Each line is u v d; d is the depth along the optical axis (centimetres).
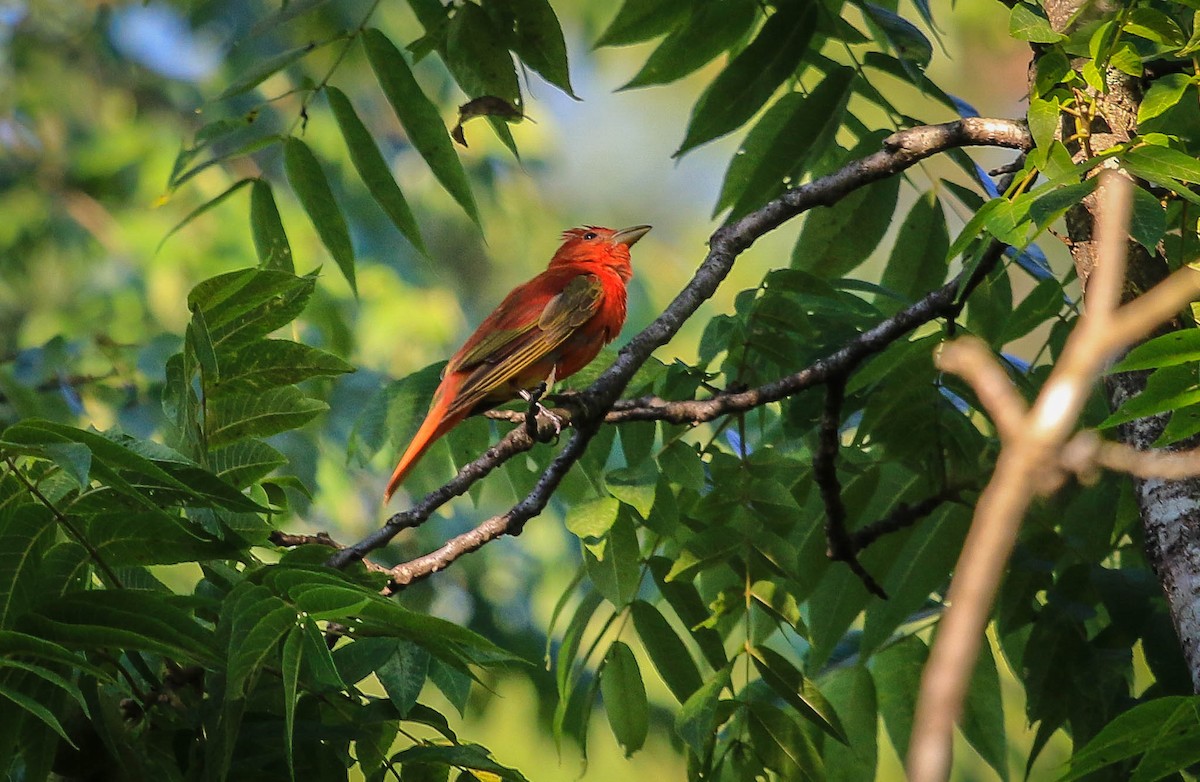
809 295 896
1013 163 761
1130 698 808
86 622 575
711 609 851
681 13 844
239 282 643
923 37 828
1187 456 329
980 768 1377
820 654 883
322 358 670
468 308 2139
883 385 858
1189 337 474
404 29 2058
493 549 1731
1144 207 516
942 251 919
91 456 533
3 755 563
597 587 756
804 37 841
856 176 785
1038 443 239
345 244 836
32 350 1355
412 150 2109
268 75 789
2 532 584
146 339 1780
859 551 855
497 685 1594
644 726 791
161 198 797
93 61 2091
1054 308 798
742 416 803
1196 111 790
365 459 886
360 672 656
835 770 885
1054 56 601
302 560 673
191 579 1553
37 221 1903
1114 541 887
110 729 601
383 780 641
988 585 225
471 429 914
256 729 624
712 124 861
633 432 784
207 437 672
